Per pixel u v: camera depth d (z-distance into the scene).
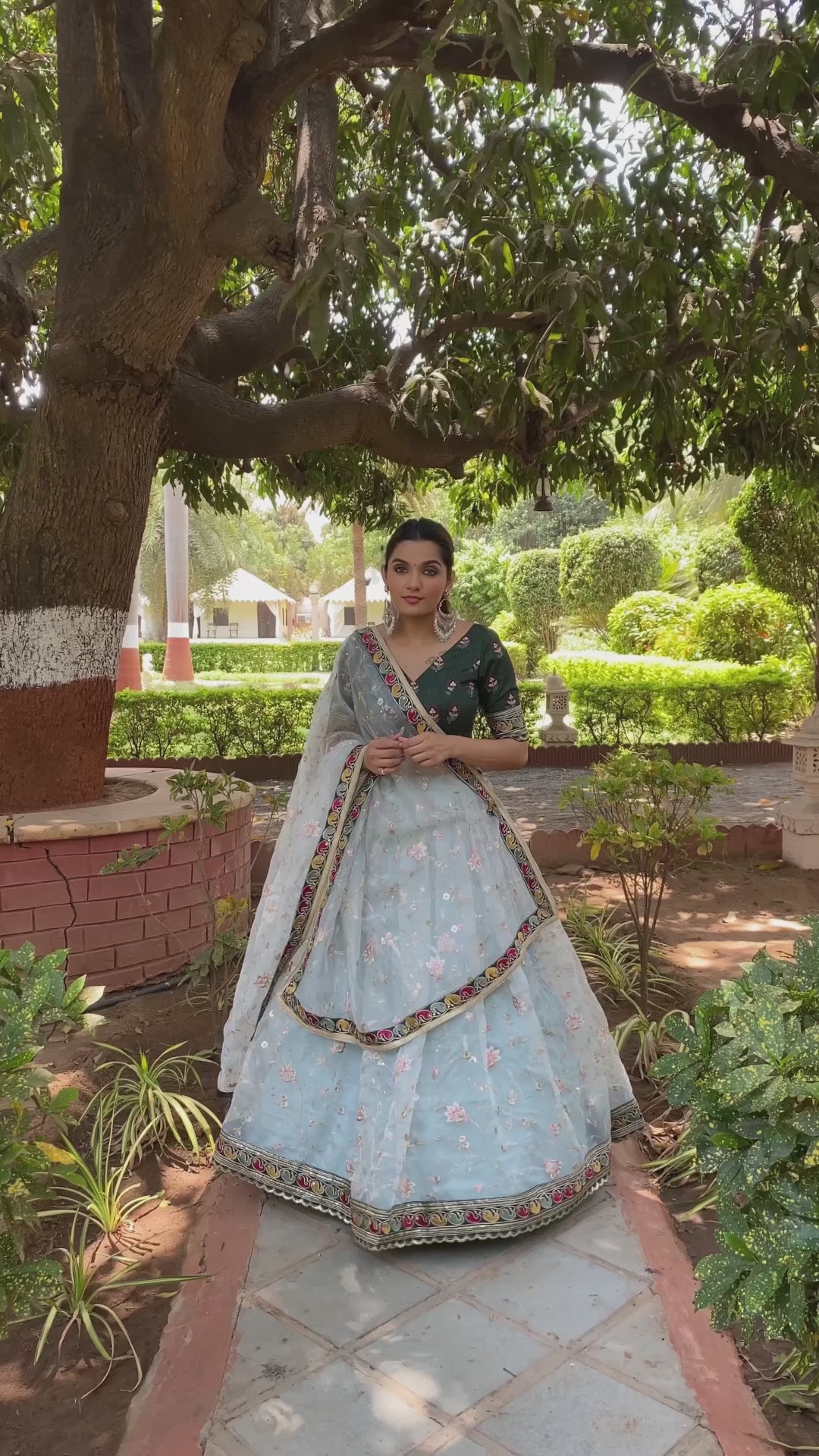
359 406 4.77
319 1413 1.69
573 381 4.74
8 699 3.83
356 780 2.42
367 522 8.65
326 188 4.40
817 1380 1.68
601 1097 2.43
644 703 11.04
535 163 4.68
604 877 5.36
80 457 3.70
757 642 13.09
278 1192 2.30
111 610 3.99
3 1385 1.83
